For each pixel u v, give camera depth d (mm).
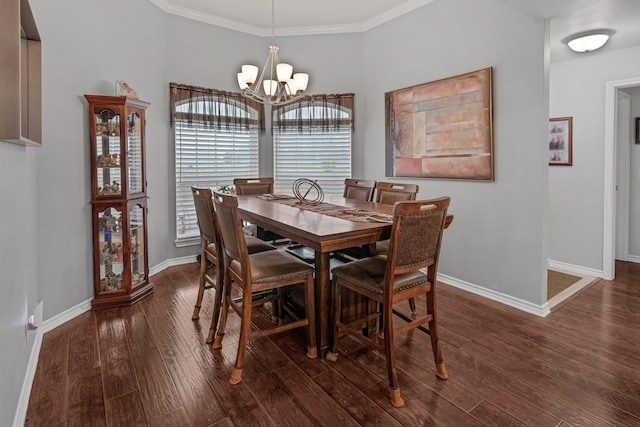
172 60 4070
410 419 1733
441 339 2512
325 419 1737
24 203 2041
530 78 2867
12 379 1561
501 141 3102
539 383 2004
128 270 3096
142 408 1808
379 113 4340
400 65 4020
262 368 2170
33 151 2480
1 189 1452
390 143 4176
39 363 2195
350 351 2375
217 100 4367
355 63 4559
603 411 1774
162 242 4094
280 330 2201
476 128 3260
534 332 2615
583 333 2596
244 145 4672
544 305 2930
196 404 1841
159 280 3754
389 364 1853
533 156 2895
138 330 2645
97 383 2004
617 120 3906
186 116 4176
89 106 2918
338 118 4594
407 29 3910
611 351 2340
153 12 3781
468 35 3301
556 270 4238
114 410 1791
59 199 2734
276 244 3824
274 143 4809
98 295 3025
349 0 3836
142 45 3633
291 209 2740
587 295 3379
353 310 2498
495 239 3215
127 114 3037
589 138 3979
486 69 3141
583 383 2000
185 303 3158
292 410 1800
